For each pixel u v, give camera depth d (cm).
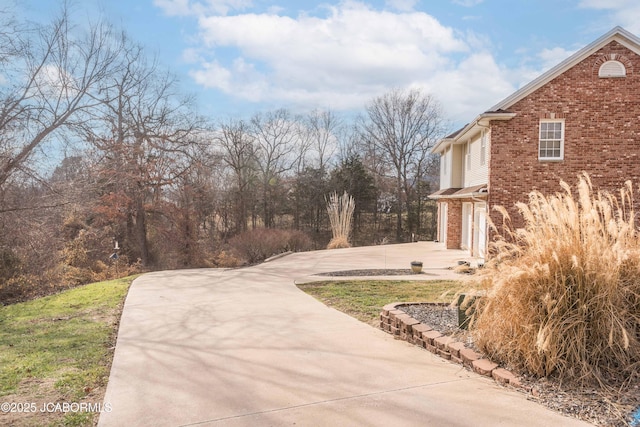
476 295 502
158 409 375
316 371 465
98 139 1992
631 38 1381
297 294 953
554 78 1430
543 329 402
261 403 385
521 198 1449
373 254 1923
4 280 1499
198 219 2773
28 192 1641
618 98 1409
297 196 4281
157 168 2509
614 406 361
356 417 354
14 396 405
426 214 4303
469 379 438
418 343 561
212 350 545
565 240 445
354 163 4228
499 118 1438
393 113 4241
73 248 1955
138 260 2364
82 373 469
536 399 385
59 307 888
